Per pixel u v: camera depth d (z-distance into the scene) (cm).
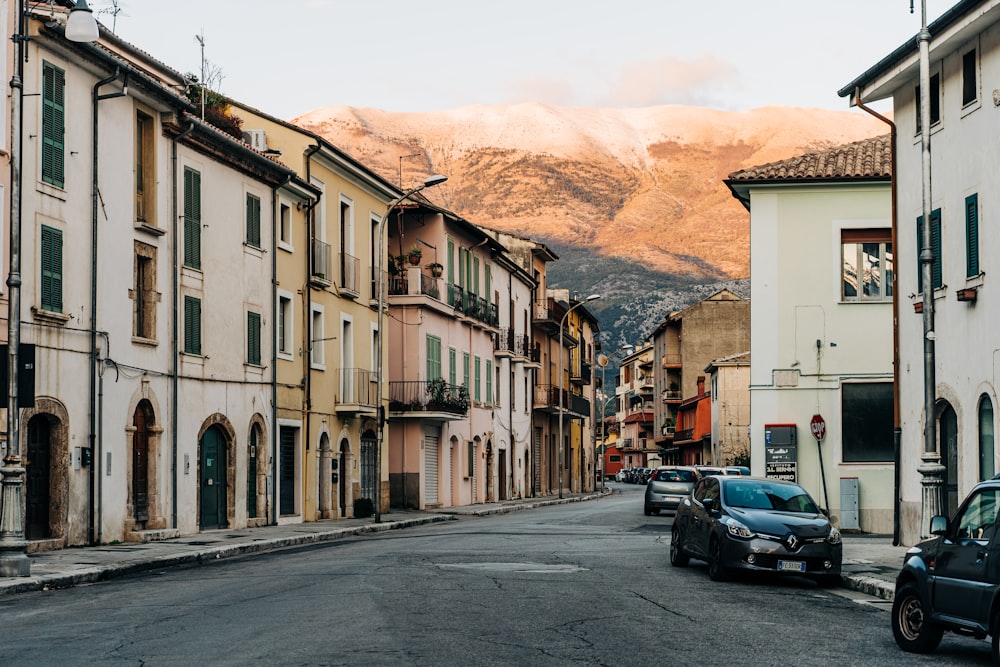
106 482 2525
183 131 2862
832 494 3141
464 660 992
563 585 1636
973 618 1034
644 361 13925
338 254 3947
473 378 5550
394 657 1002
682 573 1916
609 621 1270
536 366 6681
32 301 2269
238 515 3164
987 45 2194
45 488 2353
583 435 8700
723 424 7194
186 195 2923
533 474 6900
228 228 3145
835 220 3191
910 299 2531
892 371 3145
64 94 2397
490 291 5869
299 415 3581
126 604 1431
